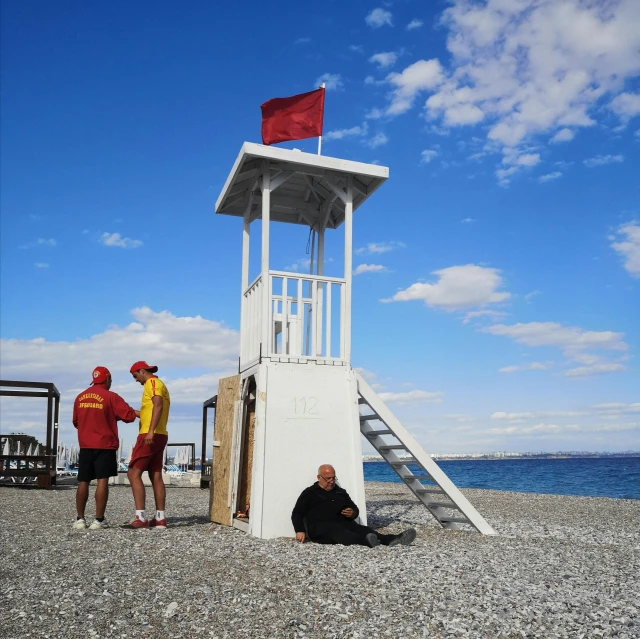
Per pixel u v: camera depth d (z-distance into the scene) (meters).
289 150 9.73
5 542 7.70
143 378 9.20
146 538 7.95
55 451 20.58
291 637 4.24
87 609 4.77
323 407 9.44
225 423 10.45
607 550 8.52
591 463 139.00
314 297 9.89
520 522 11.98
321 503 8.43
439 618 4.58
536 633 4.31
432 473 9.97
